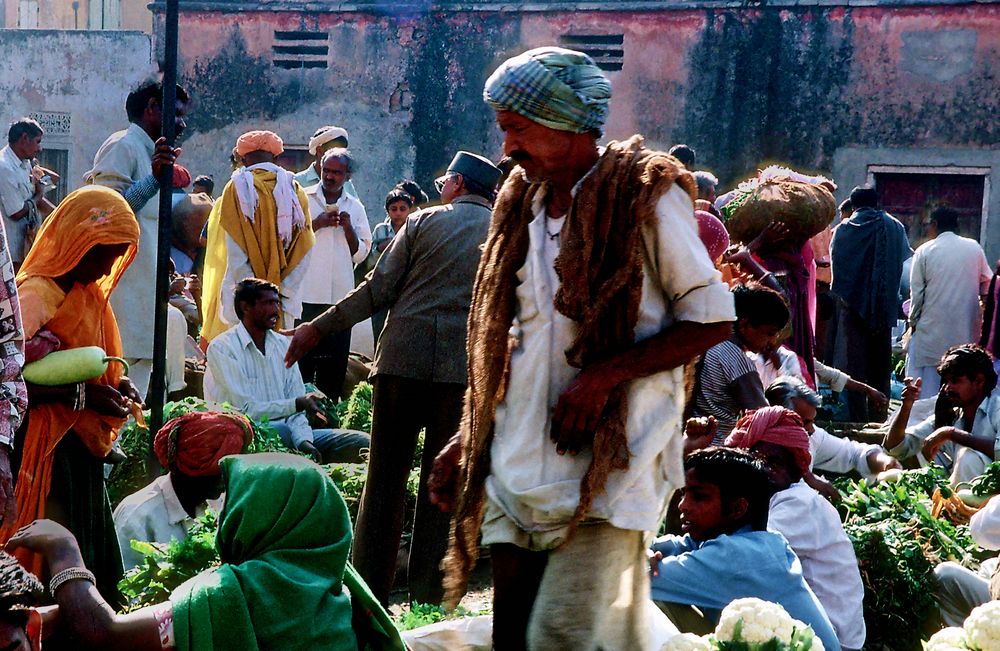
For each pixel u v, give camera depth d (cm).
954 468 870
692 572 530
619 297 367
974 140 2520
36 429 555
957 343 1395
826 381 1080
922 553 664
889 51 2542
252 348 877
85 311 572
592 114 372
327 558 405
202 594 389
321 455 888
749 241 1019
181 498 643
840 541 603
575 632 378
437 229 658
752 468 544
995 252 2523
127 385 604
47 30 2947
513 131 375
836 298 1334
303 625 393
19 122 1228
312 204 1264
